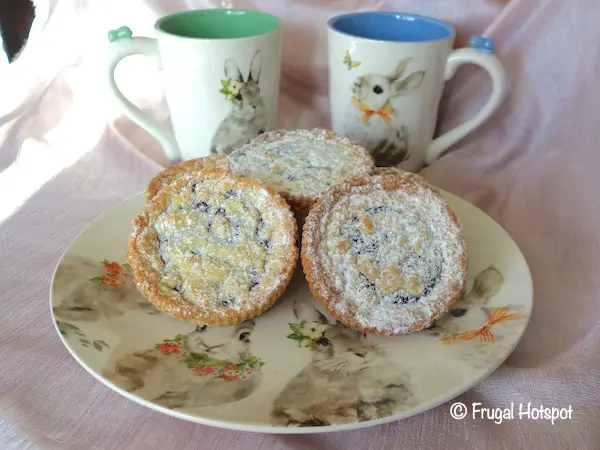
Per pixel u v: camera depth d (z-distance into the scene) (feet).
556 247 1.01
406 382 0.70
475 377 0.70
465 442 0.70
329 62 1.15
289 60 1.31
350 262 0.83
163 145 1.21
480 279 0.88
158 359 0.74
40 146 1.31
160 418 0.73
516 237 1.04
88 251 0.92
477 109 1.22
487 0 1.15
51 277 0.95
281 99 1.37
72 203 1.16
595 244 0.99
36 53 1.38
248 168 0.99
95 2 1.33
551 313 0.89
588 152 1.09
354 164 0.99
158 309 0.83
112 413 0.73
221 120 1.10
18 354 0.80
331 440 0.71
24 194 1.18
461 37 1.20
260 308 0.81
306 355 0.76
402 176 0.95
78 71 1.40
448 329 0.80
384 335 0.79
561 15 1.08
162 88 1.40
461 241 0.86
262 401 0.68
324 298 0.80
